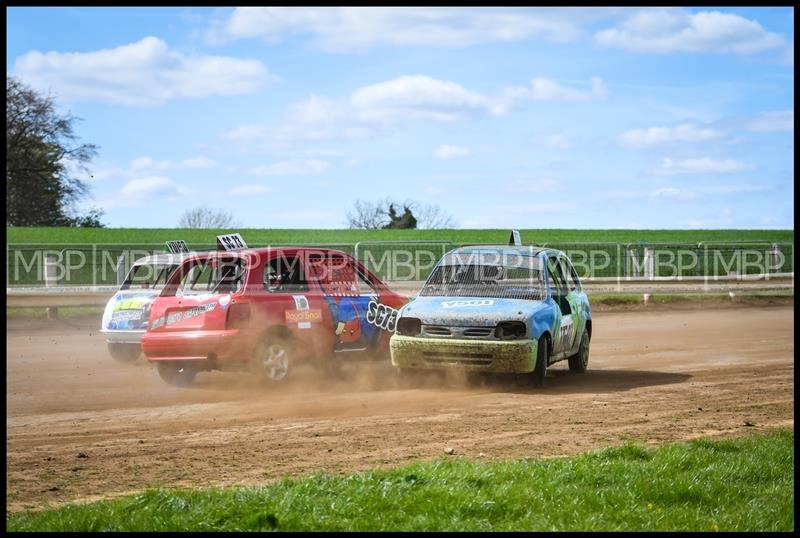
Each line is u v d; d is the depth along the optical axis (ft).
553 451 36.76
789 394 52.26
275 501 26.05
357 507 25.73
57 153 250.57
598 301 120.88
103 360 66.54
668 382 57.00
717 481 30.48
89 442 38.27
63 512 25.84
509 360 51.67
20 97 242.78
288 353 53.26
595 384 56.08
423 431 40.68
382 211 313.12
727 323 99.86
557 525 25.05
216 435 39.70
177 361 51.72
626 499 27.94
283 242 236.22
